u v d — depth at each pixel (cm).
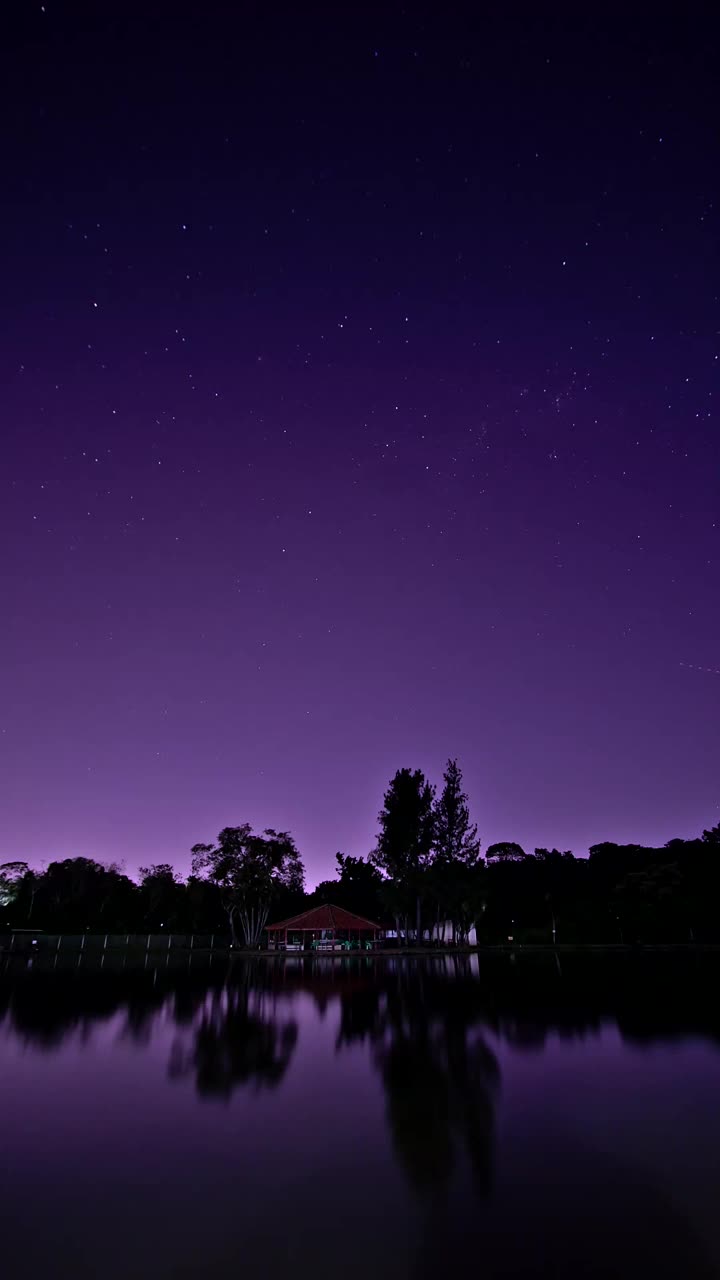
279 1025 1703
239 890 7006
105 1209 623
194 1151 777
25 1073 1183
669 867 7506
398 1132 834
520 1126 852
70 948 6756
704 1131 823
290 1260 523
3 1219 604
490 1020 1738
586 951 5531
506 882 8350
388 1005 2091
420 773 7225
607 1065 1188
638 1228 570
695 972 3156
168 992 2578
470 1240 552
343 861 9725
